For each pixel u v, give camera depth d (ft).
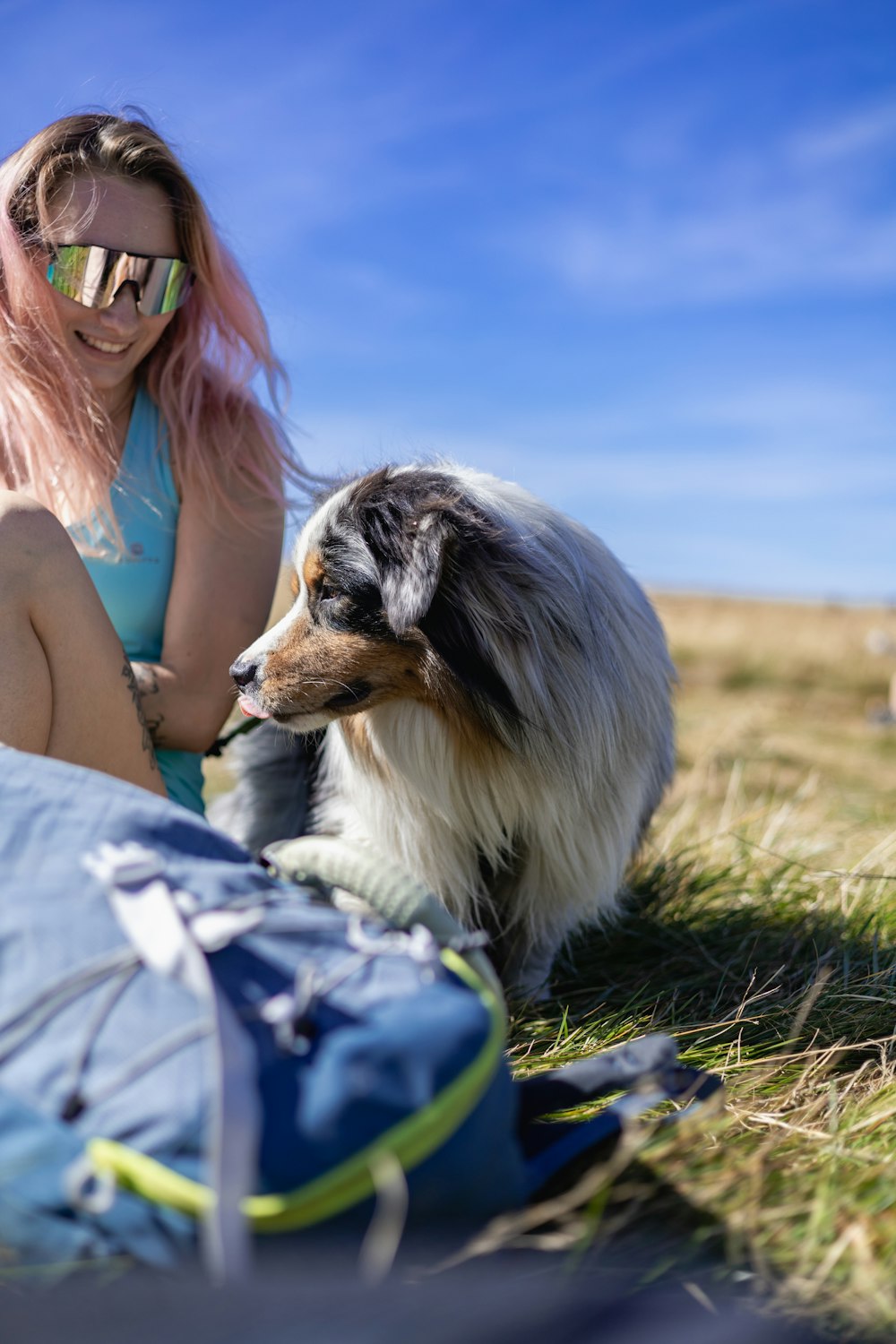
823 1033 7.64
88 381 8.60
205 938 4.13
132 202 8.52
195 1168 3.66
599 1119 5.12
